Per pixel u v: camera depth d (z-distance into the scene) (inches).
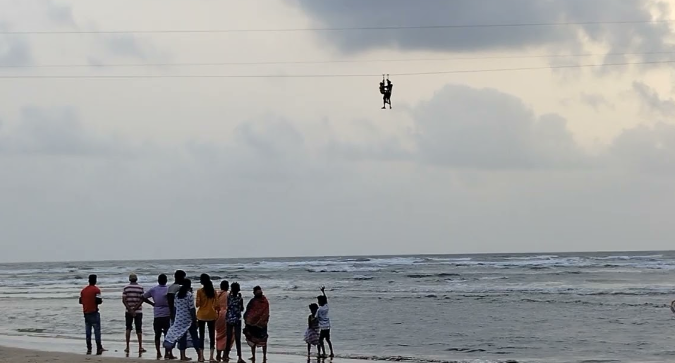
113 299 1670.8
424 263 3833.7
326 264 4005.9
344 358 758.5
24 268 4987.7
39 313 1362.0
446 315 1242.6
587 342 910.4
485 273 2605.8
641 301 1428.4
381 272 2908.5
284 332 1026.1
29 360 634.2
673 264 3105.3
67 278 2945.4
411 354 811.4
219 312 662.5
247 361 700.7
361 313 1285.7
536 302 1445.6
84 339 912.3
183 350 629.0
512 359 770.8
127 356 694.5
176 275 637.9
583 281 2082.9
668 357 784.9
